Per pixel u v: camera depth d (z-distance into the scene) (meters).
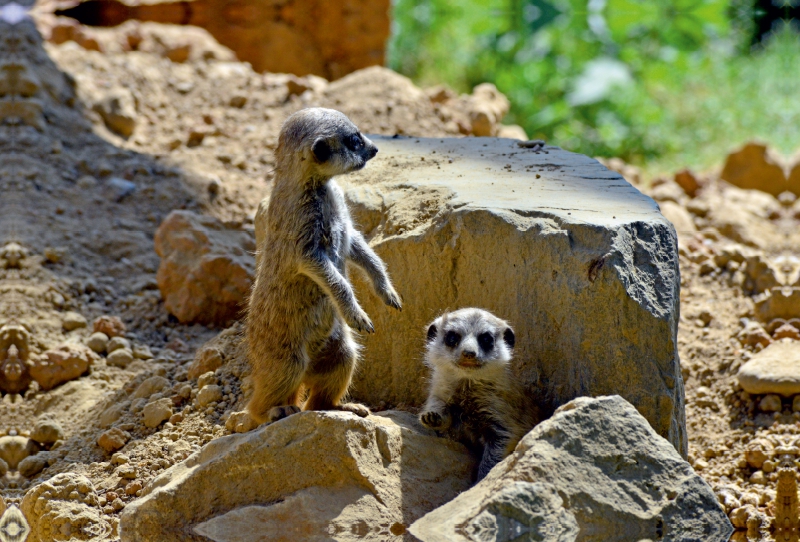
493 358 11.52
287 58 29.67
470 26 34.50
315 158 11.67
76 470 12.88
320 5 29.64
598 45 33.03
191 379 14.23
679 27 33.31
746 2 37.22
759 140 26.84
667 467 10.36
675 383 11.44
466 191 12.95
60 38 25.81
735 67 34.59
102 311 17.34
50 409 14.85
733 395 15.13
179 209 20.22
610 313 11.27
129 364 15.88
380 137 16.61
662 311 11.28
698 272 18.69
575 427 10.19
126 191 20.41
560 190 13.01
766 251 21.64
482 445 12.05
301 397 13.38
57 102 22.27
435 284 12.74
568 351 11.70
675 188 24.05
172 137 23.11
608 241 11.26
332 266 11.65
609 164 26.02
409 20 35.81
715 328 16.98
